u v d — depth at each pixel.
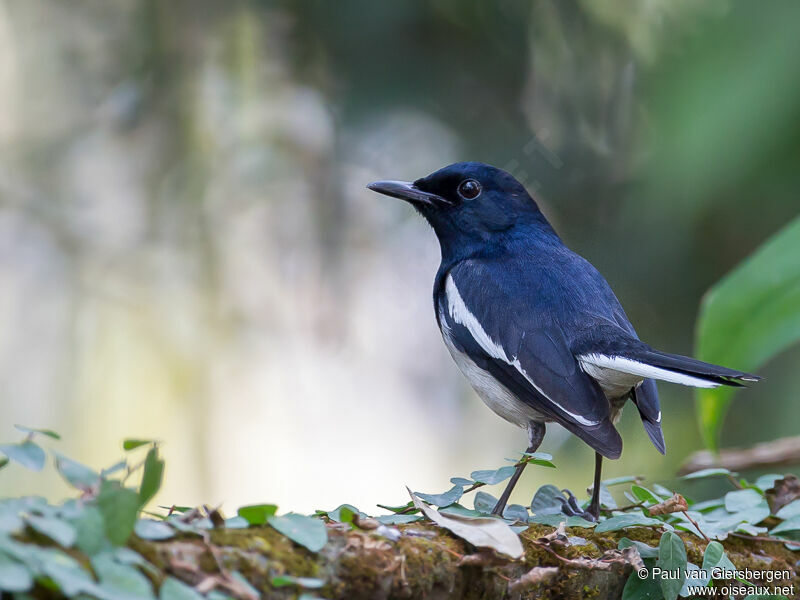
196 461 14.25
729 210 10.27
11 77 14.52
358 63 13.05
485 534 4.71
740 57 9.13
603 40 12.68
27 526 3.59
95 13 14.32
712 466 8.31
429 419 15.05
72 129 14.54
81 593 3.47
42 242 14.56
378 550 4.45
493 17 12.84
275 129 13.77
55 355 14.43
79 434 14.15
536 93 13.08
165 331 14.37
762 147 9.21
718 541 5.80
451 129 13.18
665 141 9.96
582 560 5.07
